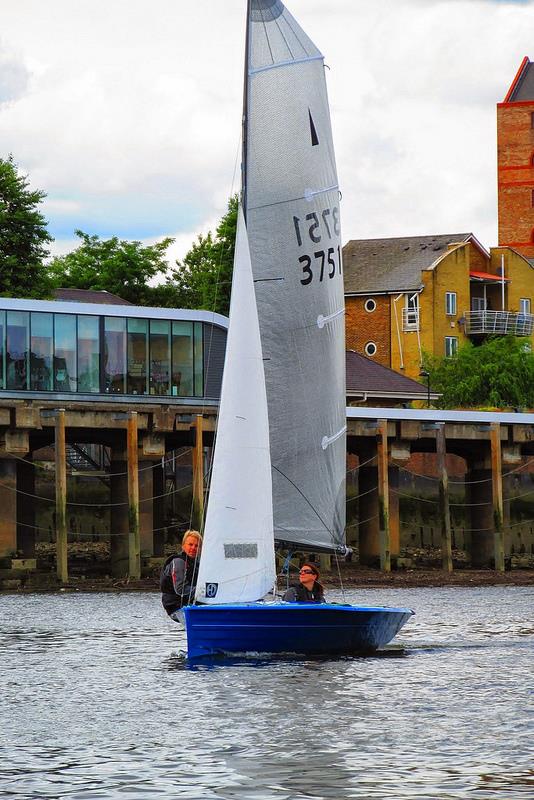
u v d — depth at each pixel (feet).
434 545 355.15
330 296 148.97
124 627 189.88
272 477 145.18
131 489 281.74
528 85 650.02
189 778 96.17
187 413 299.17
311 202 146.82
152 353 308.60
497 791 92.02
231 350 143.43
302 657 148.66
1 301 292.20
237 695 127.34
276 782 94.94
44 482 331.16
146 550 296.10
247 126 143.74
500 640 172.55
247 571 142.82
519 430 328.08
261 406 143.23
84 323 301.22
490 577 297.94
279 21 144.66
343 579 284.61
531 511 369.09
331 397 148.97
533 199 640.99
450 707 121.29
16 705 124.26
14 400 288.71
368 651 153.79
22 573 273.95
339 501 149.79
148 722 115.44
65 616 207.10
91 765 100.27
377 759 101.19
